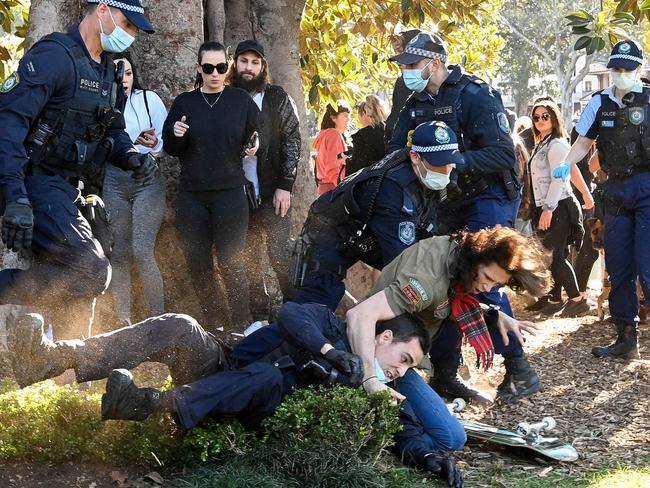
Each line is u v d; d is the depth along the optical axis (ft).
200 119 20.18
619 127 22.16
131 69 20.65
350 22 34.53
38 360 12.64
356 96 34.83
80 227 13.61
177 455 13.75
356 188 16.40
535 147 28.48
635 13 26.50
